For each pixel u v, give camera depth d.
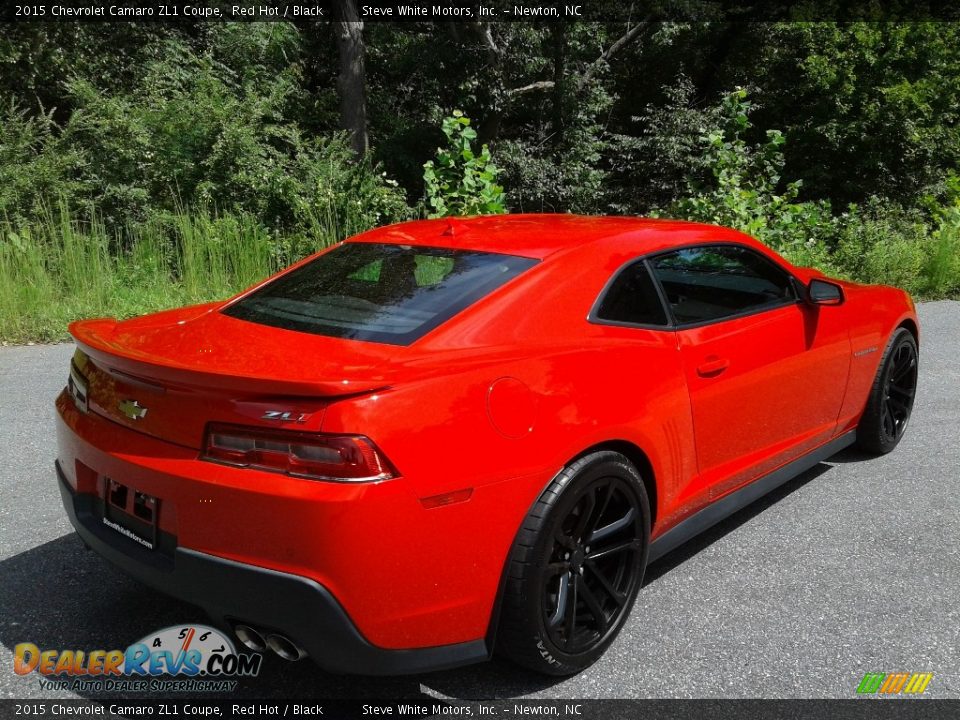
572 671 2.62
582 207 21.06
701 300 3.30
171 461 2.26
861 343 4.23
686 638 2.88
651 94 25.89
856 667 2.71
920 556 3.52
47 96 15.62
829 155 23.14
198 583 2.24
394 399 2.20
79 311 8.11
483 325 2.62
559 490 2.47
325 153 12.64
